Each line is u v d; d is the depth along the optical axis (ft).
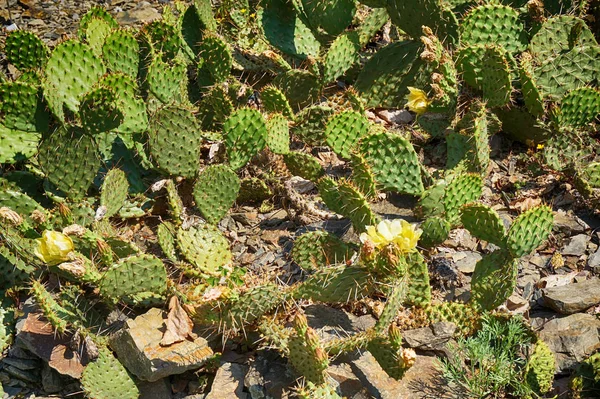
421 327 6.01
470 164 6.75
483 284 6.01
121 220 6.80
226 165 6.89
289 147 7.29
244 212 6.88
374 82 7.42
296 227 6.73
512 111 7.04
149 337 5.96
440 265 6.34
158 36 7.32
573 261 6.40
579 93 6.82
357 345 5.79
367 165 6.35
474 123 6.75
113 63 7.04
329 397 5.51
